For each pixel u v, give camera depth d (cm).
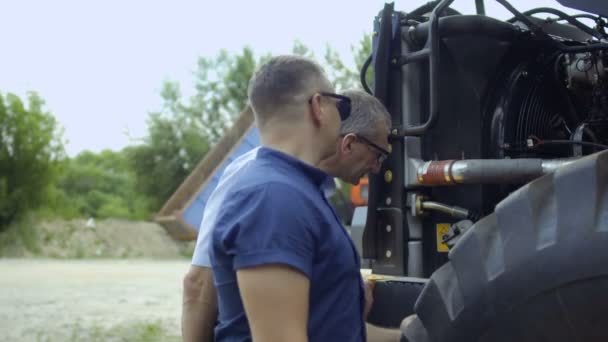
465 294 300
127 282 1719
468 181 380
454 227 391
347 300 233
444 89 408
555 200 283
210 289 313
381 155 330
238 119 1230
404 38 412
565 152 427
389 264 413
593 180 275
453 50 407
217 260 228
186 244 4153
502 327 292
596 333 272
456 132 408
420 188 407
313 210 225
